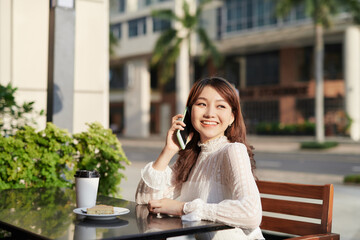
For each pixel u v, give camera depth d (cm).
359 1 2006
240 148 196
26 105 389
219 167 202
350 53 2777
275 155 1961
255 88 3456
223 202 183
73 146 340
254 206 179
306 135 3017
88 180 202
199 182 207
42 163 320
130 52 3644
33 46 561
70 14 388
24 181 315
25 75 554
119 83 4122
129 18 3631
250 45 3158
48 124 330
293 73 3288
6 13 548
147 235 157
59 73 385
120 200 237
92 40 600
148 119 3803
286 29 2917
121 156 358
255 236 203
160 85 4094
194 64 3797
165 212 191
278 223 236
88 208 184
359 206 677
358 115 2814
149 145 2656
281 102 3319
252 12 3212
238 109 213
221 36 3388
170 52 2556
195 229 169
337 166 1464
